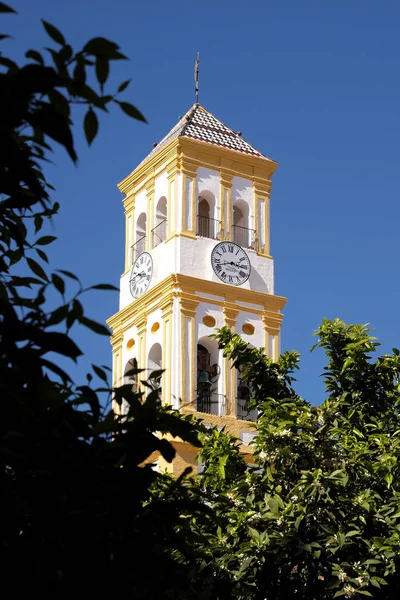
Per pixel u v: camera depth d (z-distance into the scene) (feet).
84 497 37.29
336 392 106.11
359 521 88.94
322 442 92.94
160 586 39.19
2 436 35.12
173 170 219.00
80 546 36.60
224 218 220.02
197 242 214.90
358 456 93.40
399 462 94.12
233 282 214.69
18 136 37.55
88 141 35.73
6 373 35.19
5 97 33.55
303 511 86.63
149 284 216.54
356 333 106.93
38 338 34.94
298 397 109.50
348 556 86.48
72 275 35.68
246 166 225.76
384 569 86.48
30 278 43.55
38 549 35.24
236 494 92.07
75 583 36.42
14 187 37.52
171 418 39.70
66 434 37.50
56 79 33.78
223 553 85.05
